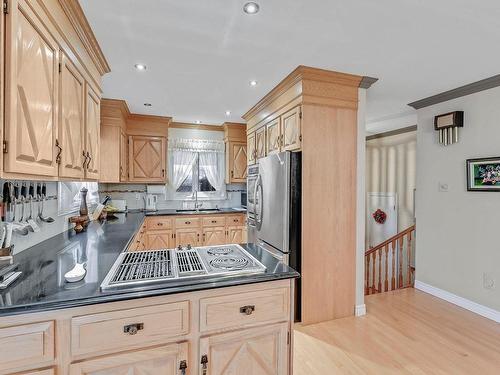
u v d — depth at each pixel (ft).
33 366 3.31
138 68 7.80
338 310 8.58
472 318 8.66
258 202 9.92
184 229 13.73
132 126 13.21
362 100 8.63
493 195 8.52
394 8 5.12
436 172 10.32
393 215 16.20
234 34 6.06
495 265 8.47
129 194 14.51
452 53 6.86
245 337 4.33
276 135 9.70
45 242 6.81
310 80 8.00
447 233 9.93
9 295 3.57
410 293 10.69
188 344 4.00
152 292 3.77
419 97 10.23
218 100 10.77
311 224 8.19
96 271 4.55
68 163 4.99
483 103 8.77
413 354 6.89
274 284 4.51
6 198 5.04
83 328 3.48
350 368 6.37
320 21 5.55
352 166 8.59
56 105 4.47
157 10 5.23
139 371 3.76
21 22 3.41
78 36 5.52
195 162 15.66
